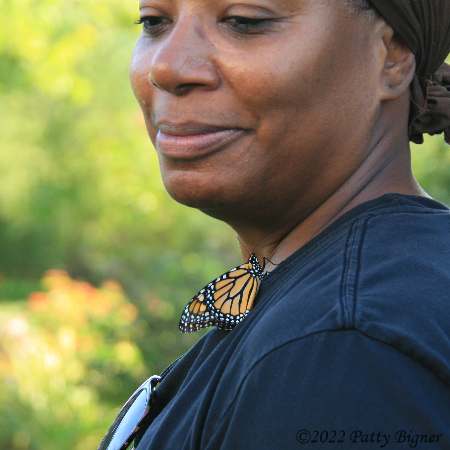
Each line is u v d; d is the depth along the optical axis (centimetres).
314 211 341
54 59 1955
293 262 333
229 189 329
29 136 2598
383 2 331
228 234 2530
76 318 1948
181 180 332
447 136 363
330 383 276
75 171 2600
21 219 2667
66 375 1795
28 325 1875
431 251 308
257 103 322
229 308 346
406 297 287
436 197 1212
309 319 288
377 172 344
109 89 2492
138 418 364
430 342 279
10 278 2773
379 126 343
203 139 327
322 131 328
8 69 2103
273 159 328
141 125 2533
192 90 327
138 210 2586
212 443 296
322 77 324
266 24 322
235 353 312
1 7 1878
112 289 2139
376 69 337
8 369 1758
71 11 1948
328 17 323
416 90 351
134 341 2131
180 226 2578
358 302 285
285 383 281
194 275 2381
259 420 282
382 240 312
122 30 2344
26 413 1725
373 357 275
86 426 1739
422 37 342
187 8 329
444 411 274
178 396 330
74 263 2780
